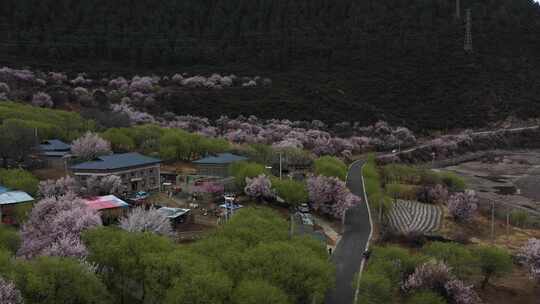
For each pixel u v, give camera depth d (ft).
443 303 194.90
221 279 160.25
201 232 245.04
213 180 342.44
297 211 315.99
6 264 147.95
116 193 284.41
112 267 171.83
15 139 318.45
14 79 595.47
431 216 355.77
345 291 210.18
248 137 532.73
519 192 490.49
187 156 412.16
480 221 360.89
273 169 414.62
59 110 497.87
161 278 161.89
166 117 597.52
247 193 314.96
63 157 339.57
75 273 149.18
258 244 194.70
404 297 207.10
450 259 229.04
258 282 165.27
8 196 246.88
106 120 477.36
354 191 388.78
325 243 262.47
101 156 331.36
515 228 354.33
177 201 298.97
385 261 218.18
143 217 215.51
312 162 446.60
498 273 236.63
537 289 241.35
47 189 266.16
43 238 192.85
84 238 185.16
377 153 615.57
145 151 406.21
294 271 179.42
